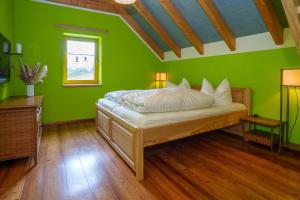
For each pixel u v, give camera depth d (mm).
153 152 3025
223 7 3307
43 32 4121
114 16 4938
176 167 2525
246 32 3541
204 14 3643
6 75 3018
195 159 2771
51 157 2746
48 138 3537
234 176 2305
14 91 3852
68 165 2520
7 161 2596
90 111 4809
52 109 4355
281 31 3021
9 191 1943
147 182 2158
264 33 3307
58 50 4316
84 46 4730
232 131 3865
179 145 3322
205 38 4270
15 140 2412
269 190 2027
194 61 4730
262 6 2719
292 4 2217
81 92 4660
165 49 5602
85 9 4527
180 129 2600
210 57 4309
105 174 2314
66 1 4227
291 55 2965
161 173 2365
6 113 2340
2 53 2744
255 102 3500
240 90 3631
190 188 2053
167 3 3711
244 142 3309
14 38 3820
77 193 1936
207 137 3736
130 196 1903
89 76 4859
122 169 2443
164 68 5809
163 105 2629
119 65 5129
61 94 4434
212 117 2980
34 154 2525
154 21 4465
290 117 3051
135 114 2510
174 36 4789
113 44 4992
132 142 2350
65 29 4348
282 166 2549
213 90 3762
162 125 2420
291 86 2887
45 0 4074
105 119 3406
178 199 1870
